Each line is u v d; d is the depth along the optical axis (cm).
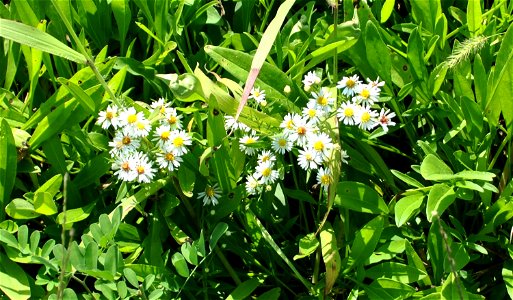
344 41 49
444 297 43
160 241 49
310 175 54
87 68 53
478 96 51
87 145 53
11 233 46
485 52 55
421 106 53
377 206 48
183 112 55
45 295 47
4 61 57
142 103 52
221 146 48
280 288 49
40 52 52
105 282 44
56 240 50
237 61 52
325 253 46
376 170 52
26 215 49
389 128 56
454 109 51
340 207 50
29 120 51
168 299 48
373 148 53
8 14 57
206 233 50
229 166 49
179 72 61
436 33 56
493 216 49
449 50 57
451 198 45
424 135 55
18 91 59
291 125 47
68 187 51
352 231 50
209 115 47
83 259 43
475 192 51
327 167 47
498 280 51
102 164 51
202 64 60
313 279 49
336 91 50
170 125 48
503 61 49
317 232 47
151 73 58
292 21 61
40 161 55
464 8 62
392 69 55
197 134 52
